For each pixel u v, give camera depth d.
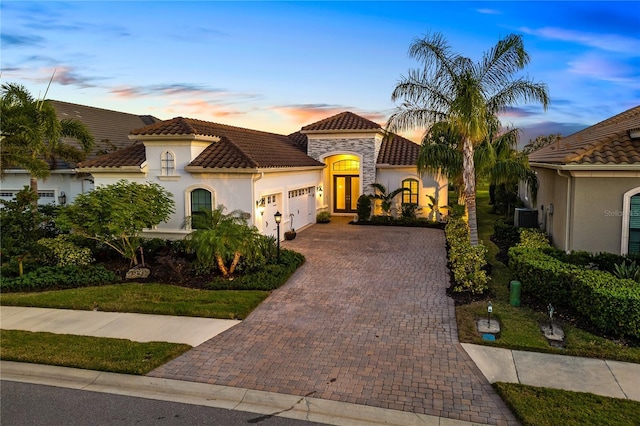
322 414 5.81
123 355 7.44
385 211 23.34
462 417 5.65
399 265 13.95
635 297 7.50
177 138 15.68
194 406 6.04
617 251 10.86
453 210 20.47
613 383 6.32
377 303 10.20
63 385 6.66
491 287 11.08
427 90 13.48
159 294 10.92
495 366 6.94
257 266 12.67
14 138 14.79
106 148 22.23
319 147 24.59
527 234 14.72
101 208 12.73
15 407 6.04
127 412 5.89
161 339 8.23
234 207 15.63
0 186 19.78
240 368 7.04
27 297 10.83
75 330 8.76
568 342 7.68
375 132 23.47
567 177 11.35
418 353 7.50
